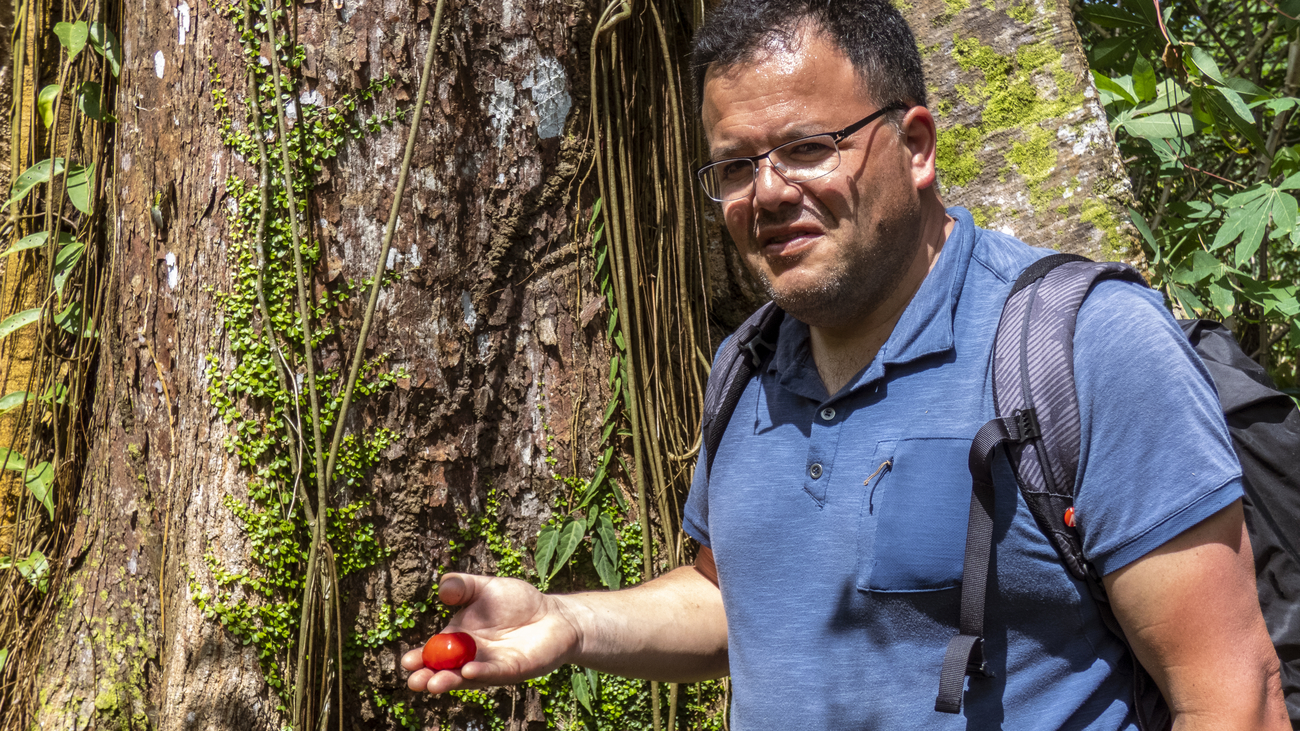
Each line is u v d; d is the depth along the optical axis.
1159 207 3.92
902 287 1.35
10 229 2.85
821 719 1.29
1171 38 2.64
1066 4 2.43
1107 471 1.11
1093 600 1.17
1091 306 1.17
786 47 1.28
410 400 2.10
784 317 1.50
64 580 2.37
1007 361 1.18
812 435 1.34
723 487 1.46
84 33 2.37
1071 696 1.17
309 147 2.08
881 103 1.29
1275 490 1.45
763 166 1.30
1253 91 2.89
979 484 1.16
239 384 2.06
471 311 2.15
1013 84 2.44
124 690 2.14
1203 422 1.09
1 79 2.99
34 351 2.75
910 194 1.33
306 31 2.07
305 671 1.97
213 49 2.10
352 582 2.07
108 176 2.56
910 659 1.23
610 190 2.22
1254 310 3.95
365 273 2.09
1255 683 1.06
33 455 2.65
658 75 2.37
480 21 2.15
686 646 1.61
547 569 2.16
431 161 2.11
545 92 2.21
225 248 2.09
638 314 2.26
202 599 2.04
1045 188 2.37
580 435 2.22
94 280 2.57
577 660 1.50
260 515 2.05
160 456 2.19
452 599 1.43
